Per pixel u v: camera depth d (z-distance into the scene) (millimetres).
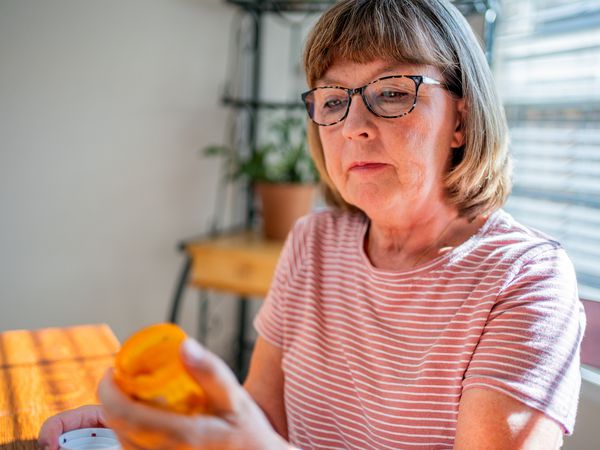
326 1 2045
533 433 657
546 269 774
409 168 839
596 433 1153
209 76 2309
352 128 837
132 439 514
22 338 1184
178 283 2211
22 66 1936
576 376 703
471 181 874
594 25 1504
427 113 831
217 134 2375
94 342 1170
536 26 1665
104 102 2096
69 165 2061
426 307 847
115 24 2076
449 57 838
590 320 1314
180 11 2197
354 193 879
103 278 2188
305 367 963
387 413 852
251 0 2287
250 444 514
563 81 1598
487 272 808
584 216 1534
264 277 1947
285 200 2072
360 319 918
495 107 881
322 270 1004
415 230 905
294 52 2324
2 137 1932
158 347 507
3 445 787
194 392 509
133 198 2205
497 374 693
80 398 930
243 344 2461
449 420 800
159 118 2213
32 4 1928
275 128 2170
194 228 2373
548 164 1649
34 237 2029
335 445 925
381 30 816
